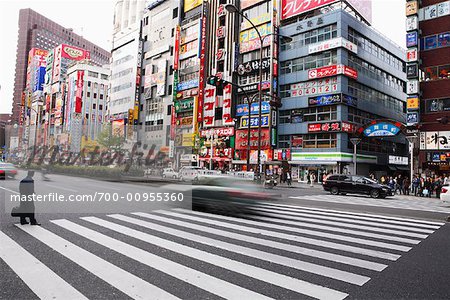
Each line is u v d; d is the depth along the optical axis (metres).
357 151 31.98
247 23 38.25
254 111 36.50
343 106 30.41
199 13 44.88
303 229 7.22
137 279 3.75
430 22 25.89
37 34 135.62
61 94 78.38
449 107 24.50
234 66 38.38
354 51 31.58
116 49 61.50
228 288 3.55
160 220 7.67
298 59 33.78
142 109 53.66
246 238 6.04
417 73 25.45
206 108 41.81
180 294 3.35
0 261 4.32
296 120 33.28
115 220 7.46
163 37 50.62
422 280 4.00
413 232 7.35
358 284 3.81
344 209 11.47
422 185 20.80
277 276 3.99
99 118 73.88
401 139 39.94
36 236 5.73
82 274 3.88
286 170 27.33
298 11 34.28
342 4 32.84
